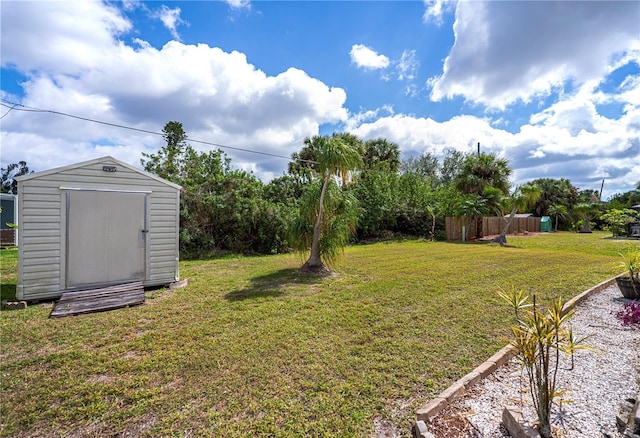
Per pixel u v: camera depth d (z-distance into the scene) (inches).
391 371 101.9
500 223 783.7
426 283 224.8
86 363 107.3
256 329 138.0
